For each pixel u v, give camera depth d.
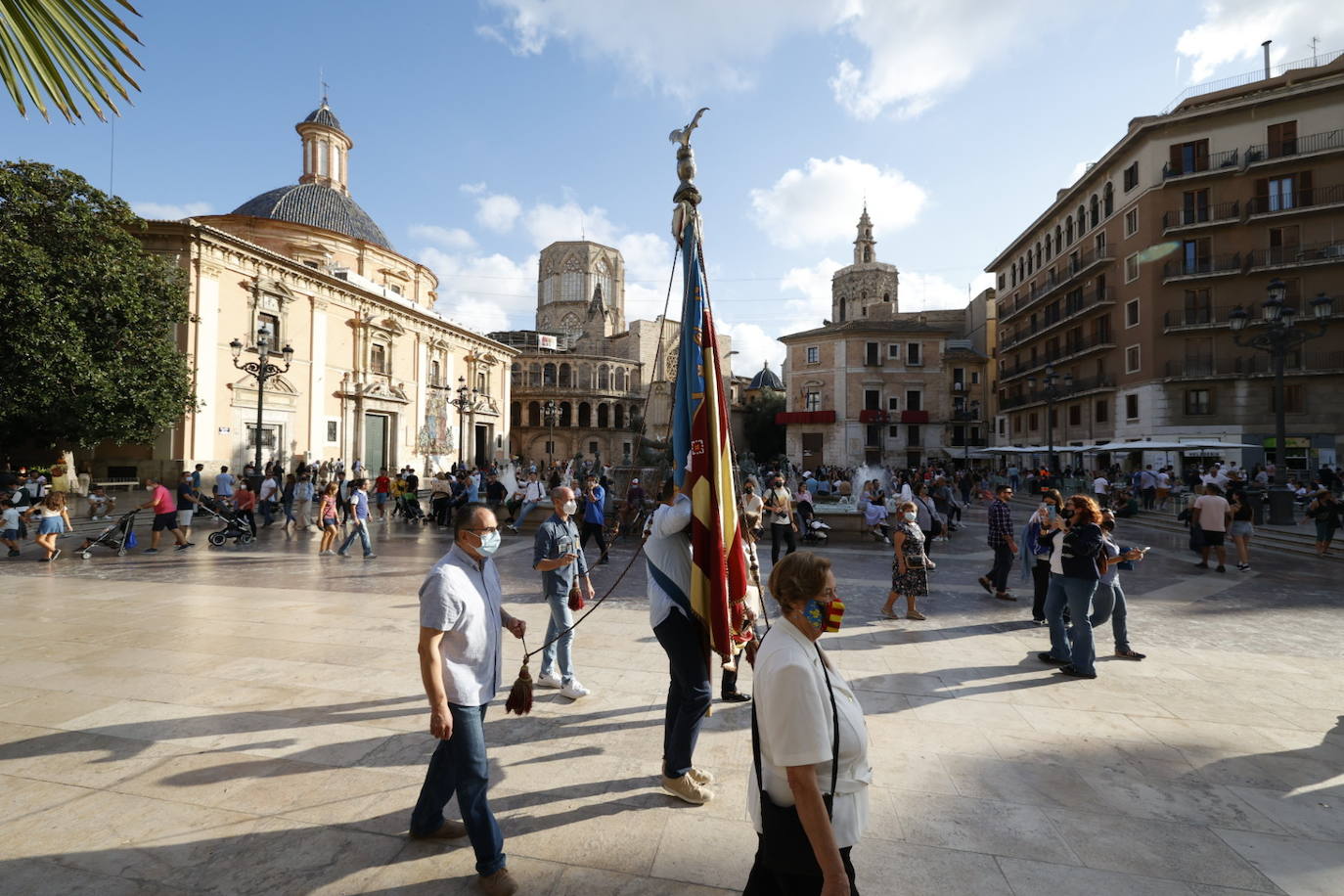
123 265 19.72
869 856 2.97
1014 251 50.66
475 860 2.90
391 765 3.83
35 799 3.37
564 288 76.31
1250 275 31.89
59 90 2.28
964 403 45.69
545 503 17.81
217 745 4.05
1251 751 4.14
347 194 41.59
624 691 5.20
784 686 1.81
